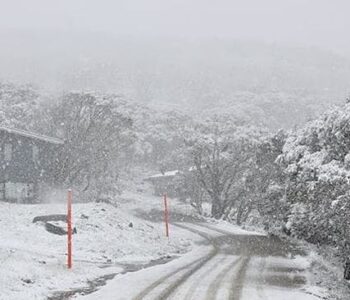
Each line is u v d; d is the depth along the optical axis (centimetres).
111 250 2123
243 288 1401
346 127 2128
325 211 2019
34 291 1207
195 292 1310
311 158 2250
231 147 5381
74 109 5319
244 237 3288
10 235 2073
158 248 2441
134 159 8731
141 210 5312
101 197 5272
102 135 5259
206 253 2388
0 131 4166
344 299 1453
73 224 2395
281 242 2973
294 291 1408
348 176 1809
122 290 1312
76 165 5094
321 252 2588
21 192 4428
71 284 1362
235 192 5397
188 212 5384
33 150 4622
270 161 4275
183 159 6369
